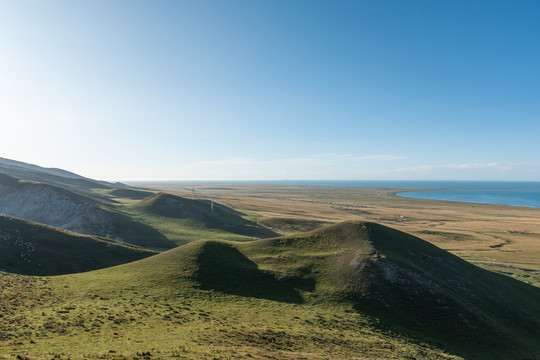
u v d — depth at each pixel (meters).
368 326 41.09
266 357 25.36
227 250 64.56
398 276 53.78
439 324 44.62
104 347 24.45
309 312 43.34
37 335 26.41
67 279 48.47
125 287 45.44
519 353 40.97
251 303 44.28
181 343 26.52
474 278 63.97
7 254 60.88
